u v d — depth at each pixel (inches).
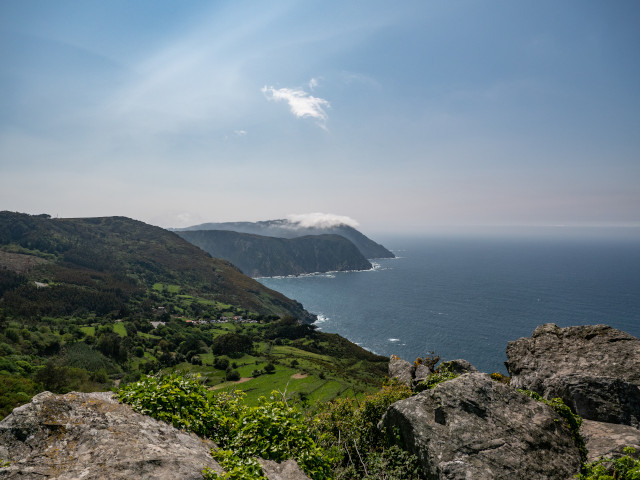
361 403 533.6
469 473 299.0
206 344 5846.5
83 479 181.6
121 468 191.6
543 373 519.5
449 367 681.0
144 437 229.0
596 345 525.0
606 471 290.5
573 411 398.6
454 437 331.9
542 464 311.0
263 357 4798.2
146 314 7687.0
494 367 4854.8
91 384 3609.7
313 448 314.0
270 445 294.8
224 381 3595.0
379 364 4697.3
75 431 219.9
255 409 321.7
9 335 4510.3
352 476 405.7
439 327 7066.9
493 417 350.3
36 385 3097.9
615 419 373.7
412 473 348.8
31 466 190.9
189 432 270.5
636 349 491.8
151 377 303.3
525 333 6412.4
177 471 199.8
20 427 212.8
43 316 6378.0
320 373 3567.9
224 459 245.8
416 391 526.6
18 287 7258.9
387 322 7815.0
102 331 5679.1
